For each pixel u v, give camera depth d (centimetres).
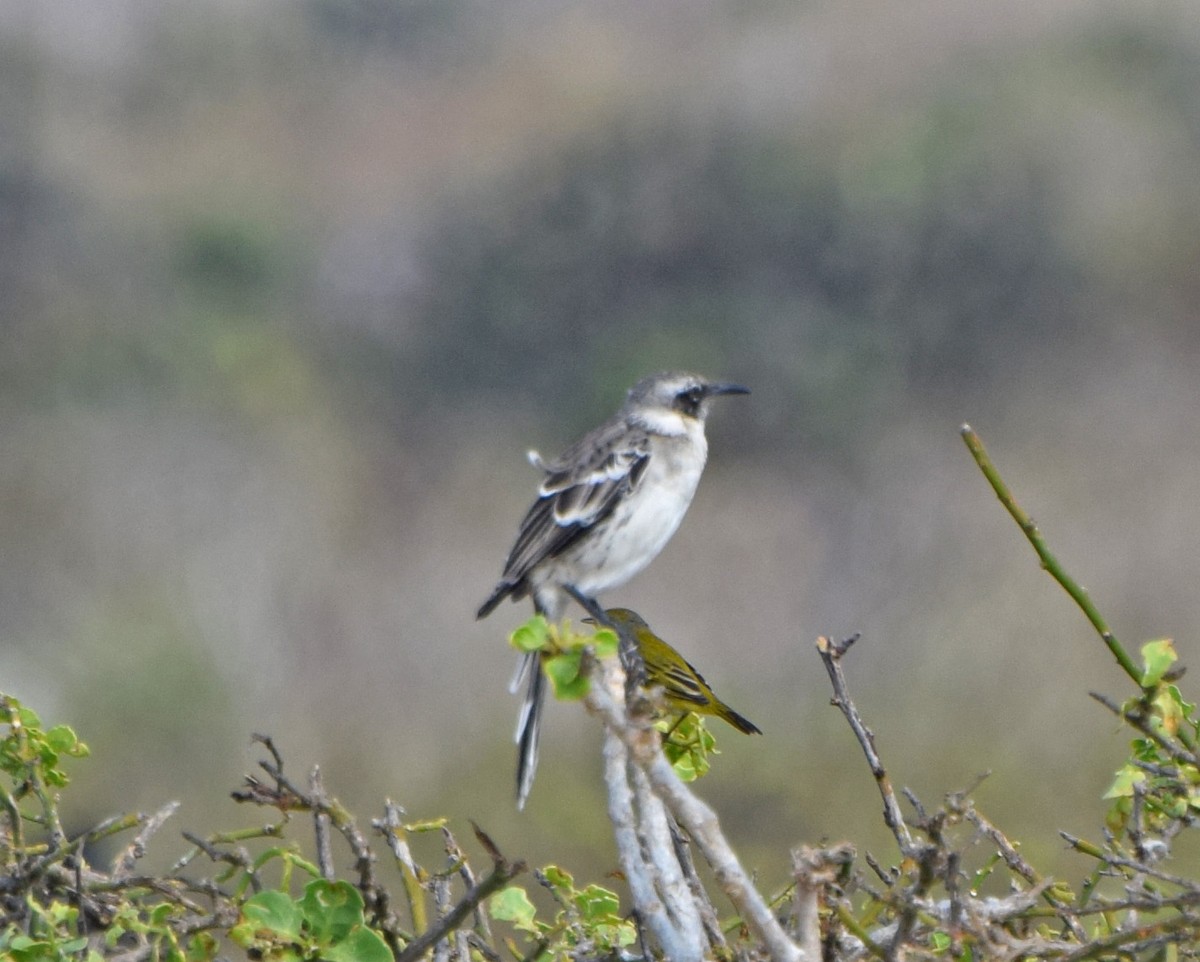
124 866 436
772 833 1186
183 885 475
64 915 399
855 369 2534
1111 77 2881
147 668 1393
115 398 2152
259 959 382
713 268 2802
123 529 1688
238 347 2412
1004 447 2094
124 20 3412
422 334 2875
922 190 2727
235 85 3428
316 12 3572
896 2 3222
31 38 3238
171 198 3003
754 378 2556
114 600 1541
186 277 2784
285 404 2206
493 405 2775
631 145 2998
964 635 1383
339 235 3008
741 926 429
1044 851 929
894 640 1449
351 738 1358
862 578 1700
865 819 1171
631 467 782
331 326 2852
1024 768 1200
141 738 1334
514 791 1234
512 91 3347
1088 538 1571
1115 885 672
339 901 379
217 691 1398
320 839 414
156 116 3297
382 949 376
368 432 2541
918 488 1873
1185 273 2577
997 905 384
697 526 2002
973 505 1752
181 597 1543
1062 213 2683
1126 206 2670
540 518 780
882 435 2322
